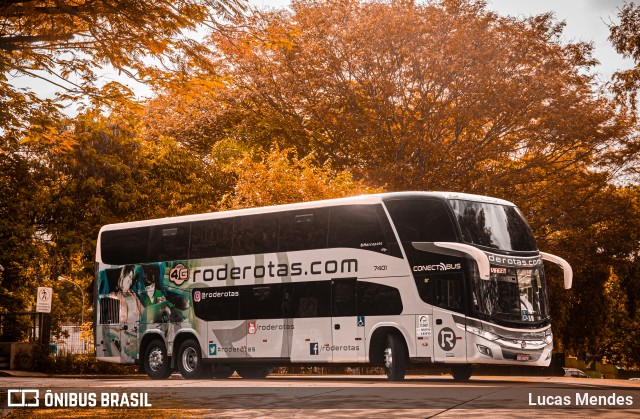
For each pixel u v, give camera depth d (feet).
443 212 67.77
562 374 90.02
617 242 147.74
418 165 137.80
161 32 47.50
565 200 141.59
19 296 117.60
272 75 153.69
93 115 55.67
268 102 156.35
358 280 70.49
